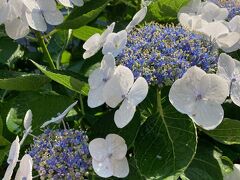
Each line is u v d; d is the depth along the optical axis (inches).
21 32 10.2
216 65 8.9
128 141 8.6
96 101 8.5
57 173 8.2
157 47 8.7
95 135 9.2
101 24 14.5
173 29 9.2
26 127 9.1
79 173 8.1
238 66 8.7
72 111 10.7
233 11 11.4
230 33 9.4
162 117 8.8
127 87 8.2
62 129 9.7
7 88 10.2
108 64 8.5
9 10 10.0
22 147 10.0
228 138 9.0
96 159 8.3
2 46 12.0
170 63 8.4
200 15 10.3
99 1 11.1
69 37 12.4
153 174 8.2
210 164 9.0
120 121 8.2
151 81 8.5
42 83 10.2
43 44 11.4
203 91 8.1
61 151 8.4
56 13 10.2
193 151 8.3
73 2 10.7
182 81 8.1
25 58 13.0
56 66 12.2
